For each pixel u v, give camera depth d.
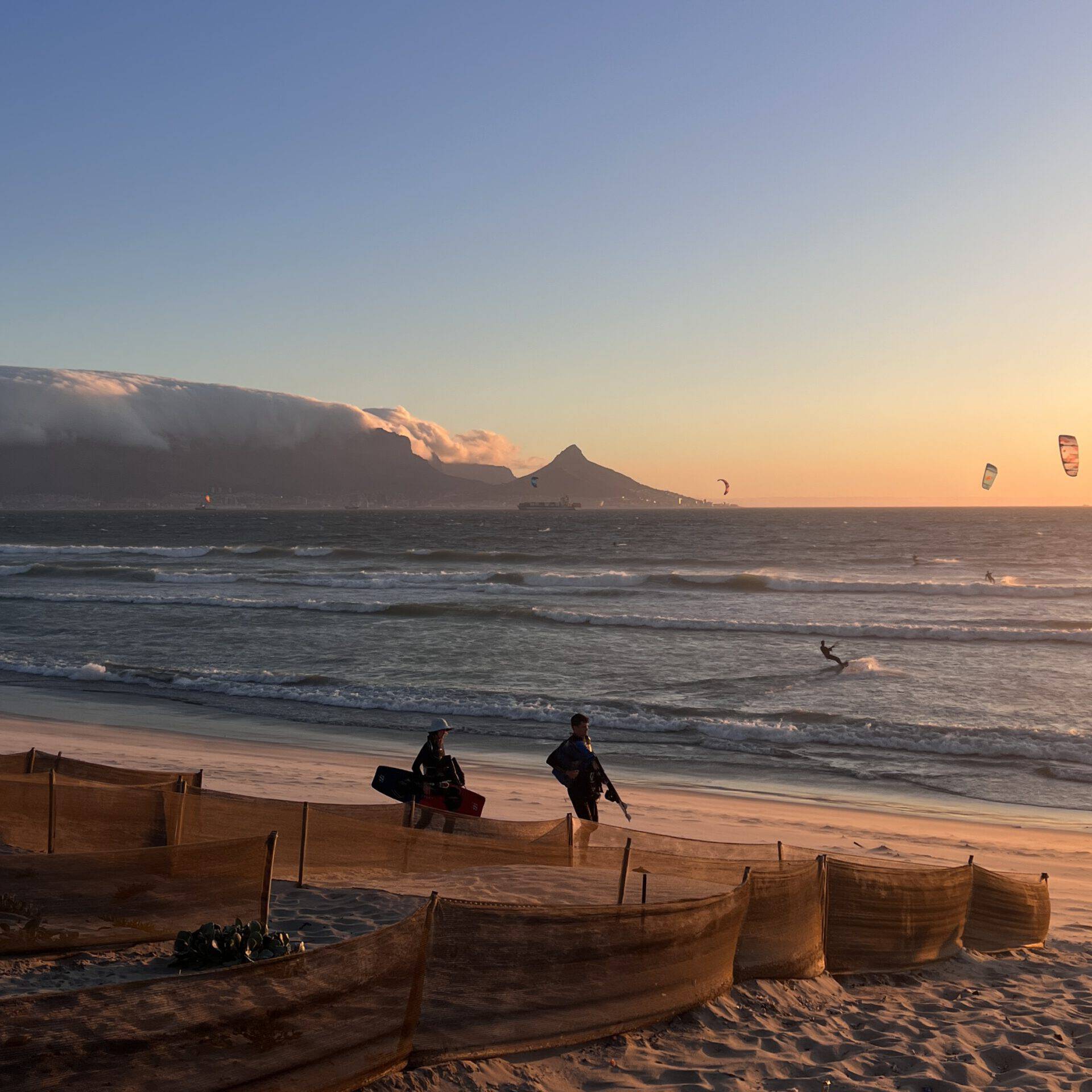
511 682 25.38
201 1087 3.67
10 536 141.12
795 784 16.50
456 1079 4.38
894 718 21.36
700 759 18.20
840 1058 5.30
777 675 26.59
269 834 6.26
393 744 18.61
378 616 38.72
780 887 6.37
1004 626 36.56
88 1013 3.51
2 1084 3.33
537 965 4.82
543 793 14.90
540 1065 4.71
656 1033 5.31
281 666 27.59
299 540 126.00
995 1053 5.50
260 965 3.86
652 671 27.19
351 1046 4.10
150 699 22.94
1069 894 10.52
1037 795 15.91
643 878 6.73
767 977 6.28
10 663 27.14
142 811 7.39
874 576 63.94
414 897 6.93
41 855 5.93
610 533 145.75
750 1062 5.07
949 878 7.55
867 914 7.00
